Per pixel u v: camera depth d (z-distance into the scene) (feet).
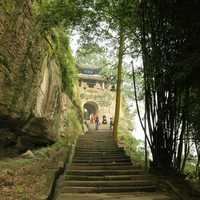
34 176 32.86
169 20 27.27
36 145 48.52
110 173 35.76
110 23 42.14
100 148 56.34
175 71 26.68
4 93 31.73
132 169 38.19
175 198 26.08
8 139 37.70
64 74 64.28
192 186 29.32
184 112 30.86
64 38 61.11
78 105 91.25
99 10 39.06
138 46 40.55
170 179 30.07
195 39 23.99
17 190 26.73
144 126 33.22
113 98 115.34
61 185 30.78
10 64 32.50
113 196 27.25
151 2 30.30
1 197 24.13
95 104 114.52
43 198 25.40
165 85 30.22
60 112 60.39
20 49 34.88
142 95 40.63
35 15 38.68
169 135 31.48
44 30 39.93
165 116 31.30
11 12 31.58
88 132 82.79
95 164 42.14
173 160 31.63
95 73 116.78
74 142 61.98
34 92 40.75
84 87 114.52
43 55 43.70
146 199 25.91
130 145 70.13
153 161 32.30
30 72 38.60
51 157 45.44
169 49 28.02
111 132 82.58
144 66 32.17
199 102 29.86
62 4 39.27
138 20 34.24
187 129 33.99
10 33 31.86
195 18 23.11
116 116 64.49
